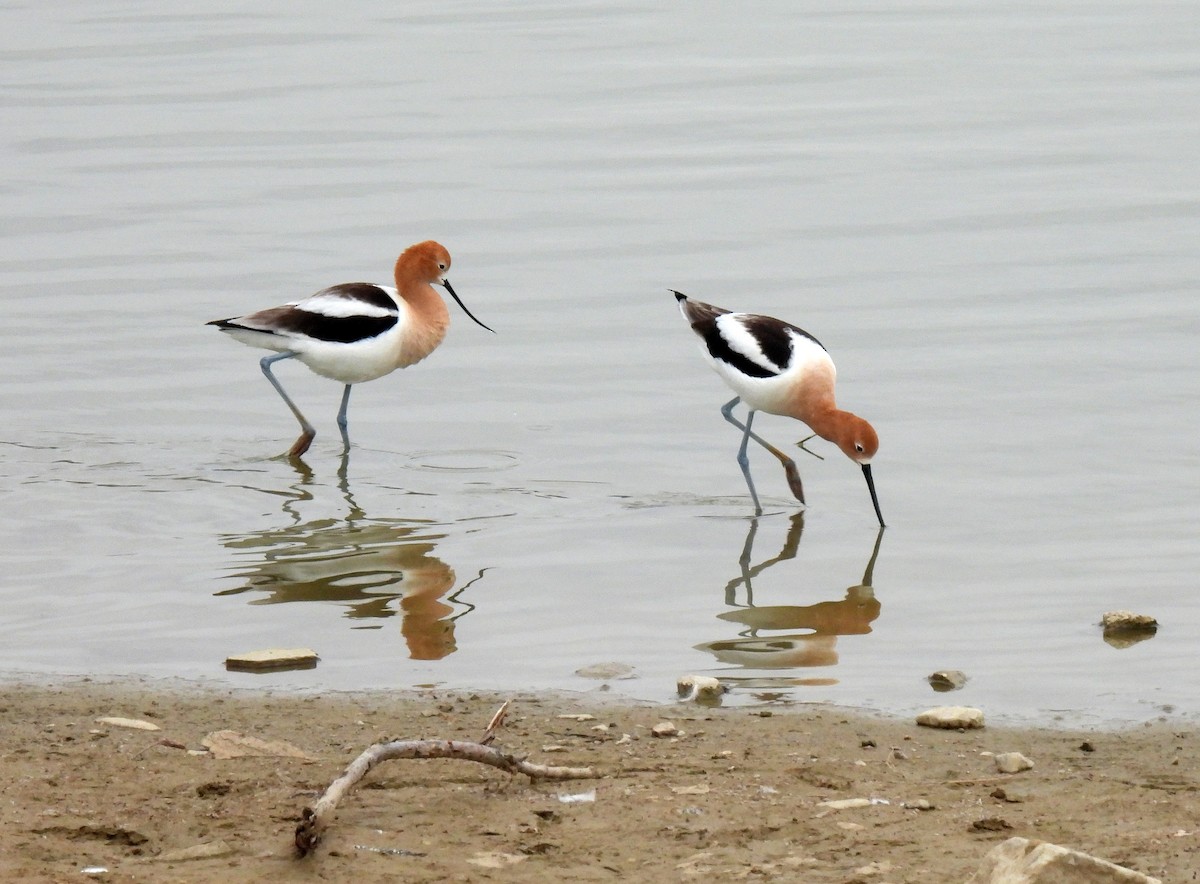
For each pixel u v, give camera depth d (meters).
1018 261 19.64
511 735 8.66
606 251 20.48
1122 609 11.11
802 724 8.94
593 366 17.12
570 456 14.90
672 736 8.69
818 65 29.20
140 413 16.03
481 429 15.63
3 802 7.41
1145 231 20.53
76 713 9.05
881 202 22.00
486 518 13.30
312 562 12.20
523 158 24.42
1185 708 9.27
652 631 10.82
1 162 24.44
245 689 9.59
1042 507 13.24
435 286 17.09
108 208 22.34
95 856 6.79
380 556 12.34
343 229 21.44
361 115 26.80
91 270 19.95
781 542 12.73
